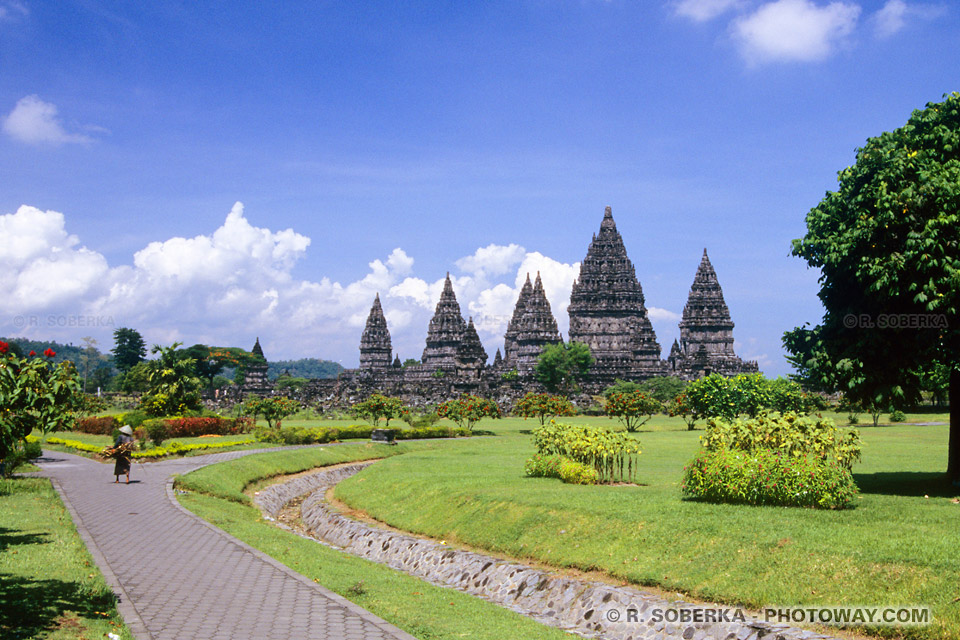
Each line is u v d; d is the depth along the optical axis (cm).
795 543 1895
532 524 2523
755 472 2345
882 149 2747
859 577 1692
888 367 2664
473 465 4506
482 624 1641
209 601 1500
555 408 9031
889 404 2778
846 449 2436
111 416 6756
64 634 1251
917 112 2862
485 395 15938
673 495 2694
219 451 5444
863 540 1858
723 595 1789
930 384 3048
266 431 6556
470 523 2762
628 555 2108
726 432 2556
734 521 2128
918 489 2728
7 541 1991
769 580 1786
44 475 3641
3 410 1734
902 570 1669
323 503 3831
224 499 3447
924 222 2486
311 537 3195
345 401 14875
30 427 1841
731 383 8531
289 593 1575
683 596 1852
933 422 9344
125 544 2045
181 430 6506
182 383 7419
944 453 5003
